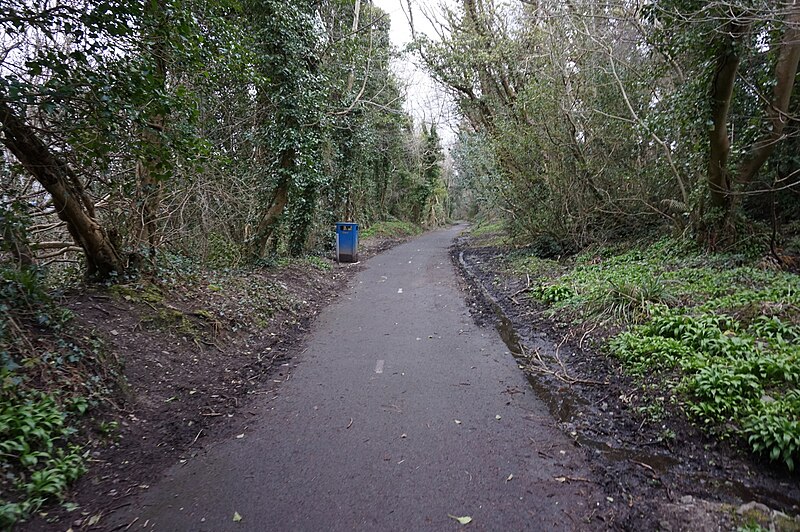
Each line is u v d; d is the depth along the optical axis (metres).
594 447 3.43
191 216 8.54
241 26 8.01
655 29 7.26
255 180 9.99
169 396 4.35
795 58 6.61
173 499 2.89
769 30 6.35
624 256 9.44
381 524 2.61
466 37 14.59
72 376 3.79
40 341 3.92
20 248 4.49
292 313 7.66
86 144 4.18
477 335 6.35
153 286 6.09
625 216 10.86
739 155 7.53
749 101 7.64
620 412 3.92
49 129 4.30
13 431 2.97
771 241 7.07
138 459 3.37
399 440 3.56
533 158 11.06
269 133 10.02
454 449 3.41
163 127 4.88
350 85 15.50
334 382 4.80
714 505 2.68
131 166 6.14
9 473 2.77
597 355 5.11
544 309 7.26
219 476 3.14
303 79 9.80
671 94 8.33
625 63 9.22
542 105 10.39
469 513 2.68
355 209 21.58
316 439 3.62
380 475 3.10
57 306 4.48
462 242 21.81
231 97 9.43
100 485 3.02
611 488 2.91
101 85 3.71
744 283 6.09
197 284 6.97
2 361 3.39
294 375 5.04
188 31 4.41
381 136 22.27
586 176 10.66
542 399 4.29
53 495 2.79
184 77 6.99
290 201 11.98
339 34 13.95
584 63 10.36
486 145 12.33
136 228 6.50
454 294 9.12
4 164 4.48
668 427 3.54
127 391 4.13
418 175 32.78
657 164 9.51
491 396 4.36
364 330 6.75
